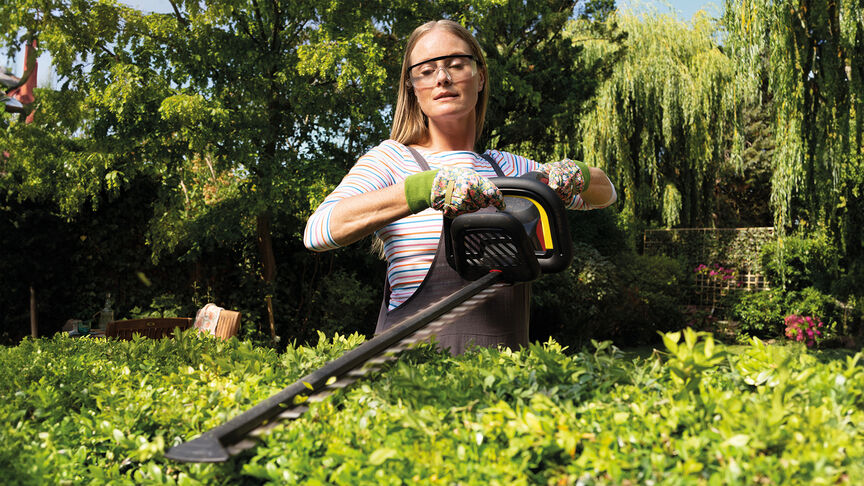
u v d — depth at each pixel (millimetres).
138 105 6977
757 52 8836
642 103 13383
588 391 884
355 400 892
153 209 8273
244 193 7863
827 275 11008
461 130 1739
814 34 8703
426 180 1236
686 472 608
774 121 9297
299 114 8109
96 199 7426
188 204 8555
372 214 1291
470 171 1196
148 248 8375
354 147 8930
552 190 1242
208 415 1009
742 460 613
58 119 7344
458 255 1246
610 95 12883
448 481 654
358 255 9336
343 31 7391
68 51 7117
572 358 1041
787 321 10867
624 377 911
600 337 10797
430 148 1756
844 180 9336
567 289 10031
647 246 14805
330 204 1450
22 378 1347
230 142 7352
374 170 1596
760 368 921
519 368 1090
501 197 1178
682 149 14328
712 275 13164
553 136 9992
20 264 7520
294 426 797
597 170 1734
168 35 7344
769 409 681
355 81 7930
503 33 9906
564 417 728
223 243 8664
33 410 1188
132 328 4406
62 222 7824
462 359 1223
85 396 1206
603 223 12539
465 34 1729
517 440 682
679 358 779
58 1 6918
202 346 1624
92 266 8047
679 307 12375
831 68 8570
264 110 7723
